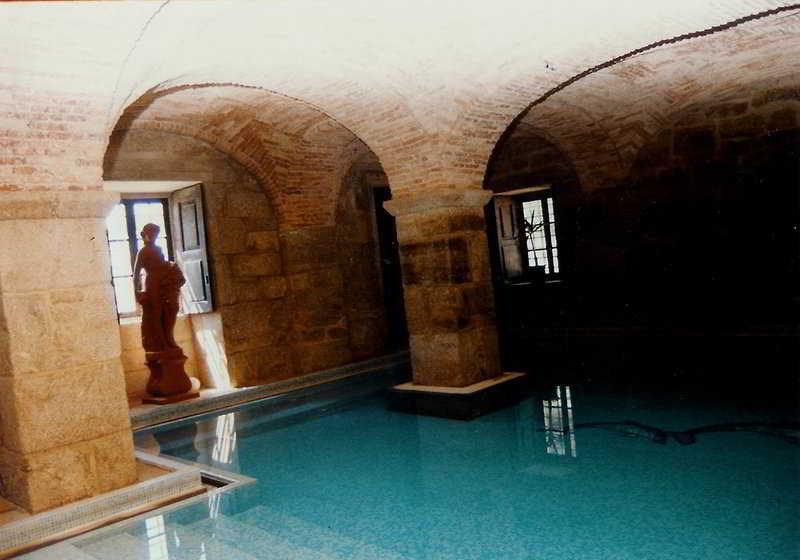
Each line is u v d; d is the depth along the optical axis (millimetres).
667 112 8523
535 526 3625
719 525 3369
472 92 5832
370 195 10109
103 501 4148
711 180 8555
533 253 10812
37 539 3857
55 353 4047
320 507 4270
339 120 6484
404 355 10047
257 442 6172
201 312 8438
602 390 6738
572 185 9789
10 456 4078
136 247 8539
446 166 6250
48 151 3951
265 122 7617
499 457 4969
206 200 8156
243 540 3781
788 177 7984
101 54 3693
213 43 4664
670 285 9016
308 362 8875
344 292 9609
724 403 5742
